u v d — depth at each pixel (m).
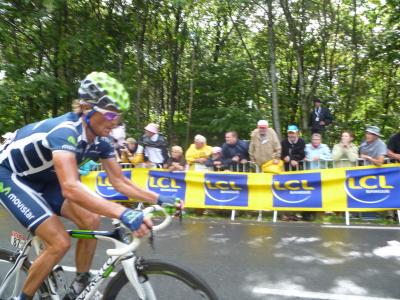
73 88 10.73
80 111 1.92
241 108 10.89
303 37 11.50
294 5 10.94
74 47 9.98
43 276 1.94
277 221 5.71
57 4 9.53
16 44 10.91
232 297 2.91
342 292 2.97
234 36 13.32
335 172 5.71
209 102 12.21
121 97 1.81
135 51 11.57
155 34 12.23
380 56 10.87
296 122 13.46
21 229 5.18
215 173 6.20
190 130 12.06
